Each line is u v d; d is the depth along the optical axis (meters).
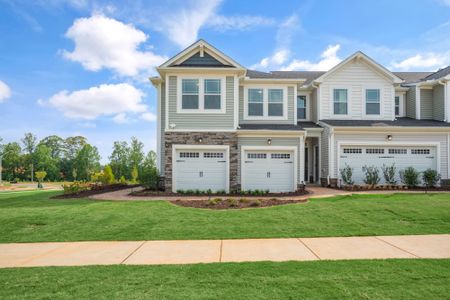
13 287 4.30
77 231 7.89
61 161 83.00
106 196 14.13
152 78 16.66
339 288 4.18
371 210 9.68
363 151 16.83
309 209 10.00
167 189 14.91
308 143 19.91
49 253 6.15
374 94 18.72
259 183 15.33
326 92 18.61
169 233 7.66
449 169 16.69
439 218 8.75
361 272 4.83
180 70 14.86
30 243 6.95
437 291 4.07
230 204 10.95
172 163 14.93
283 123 17.06
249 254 5.98
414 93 19.72
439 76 19.36
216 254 5.99
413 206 10.06
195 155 15.09
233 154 15.00
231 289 4.17
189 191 14.77
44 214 9.64
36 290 4.18
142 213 9.69
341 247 6.42
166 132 14.96
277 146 15.29
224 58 15.19
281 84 17.11
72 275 4.79
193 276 4.70
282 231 7.77
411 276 4.63
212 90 15.13
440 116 18.84
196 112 15.03
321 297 3.91
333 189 16.03
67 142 85.38
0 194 19.70
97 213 9.73
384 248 6.30
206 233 7.63
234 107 15.09
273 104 17.16
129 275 4.77
